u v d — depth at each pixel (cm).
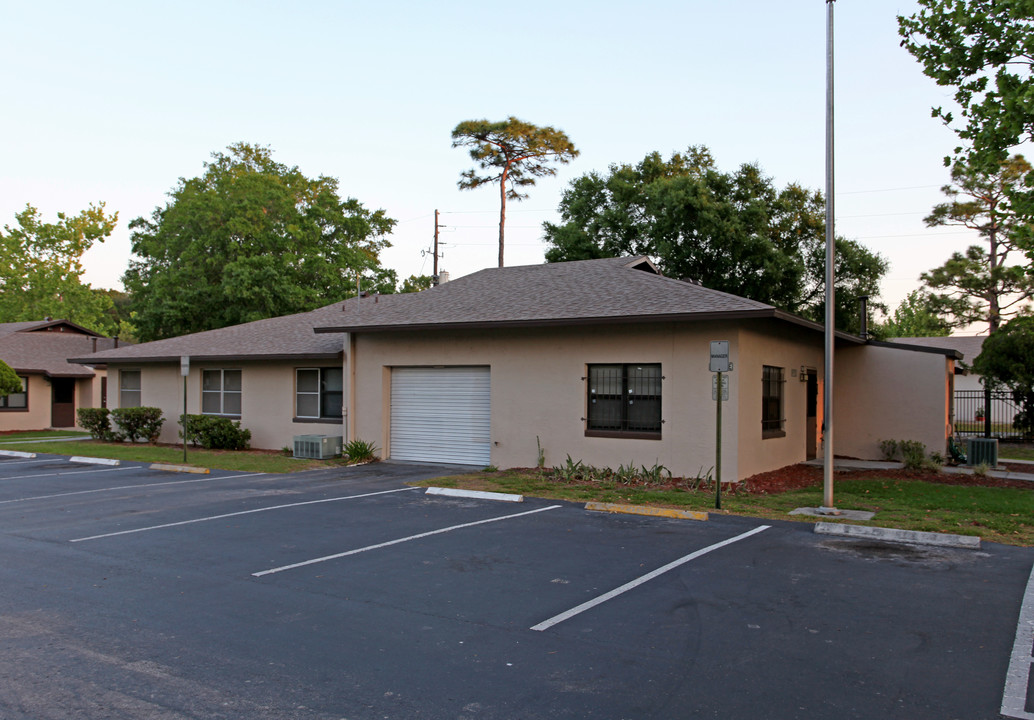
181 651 544
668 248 3075
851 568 784
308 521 1062
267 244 3512
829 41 1057
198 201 3547
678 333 1384
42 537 960
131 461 1838
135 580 746
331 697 463
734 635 578
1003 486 1313
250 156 5012
